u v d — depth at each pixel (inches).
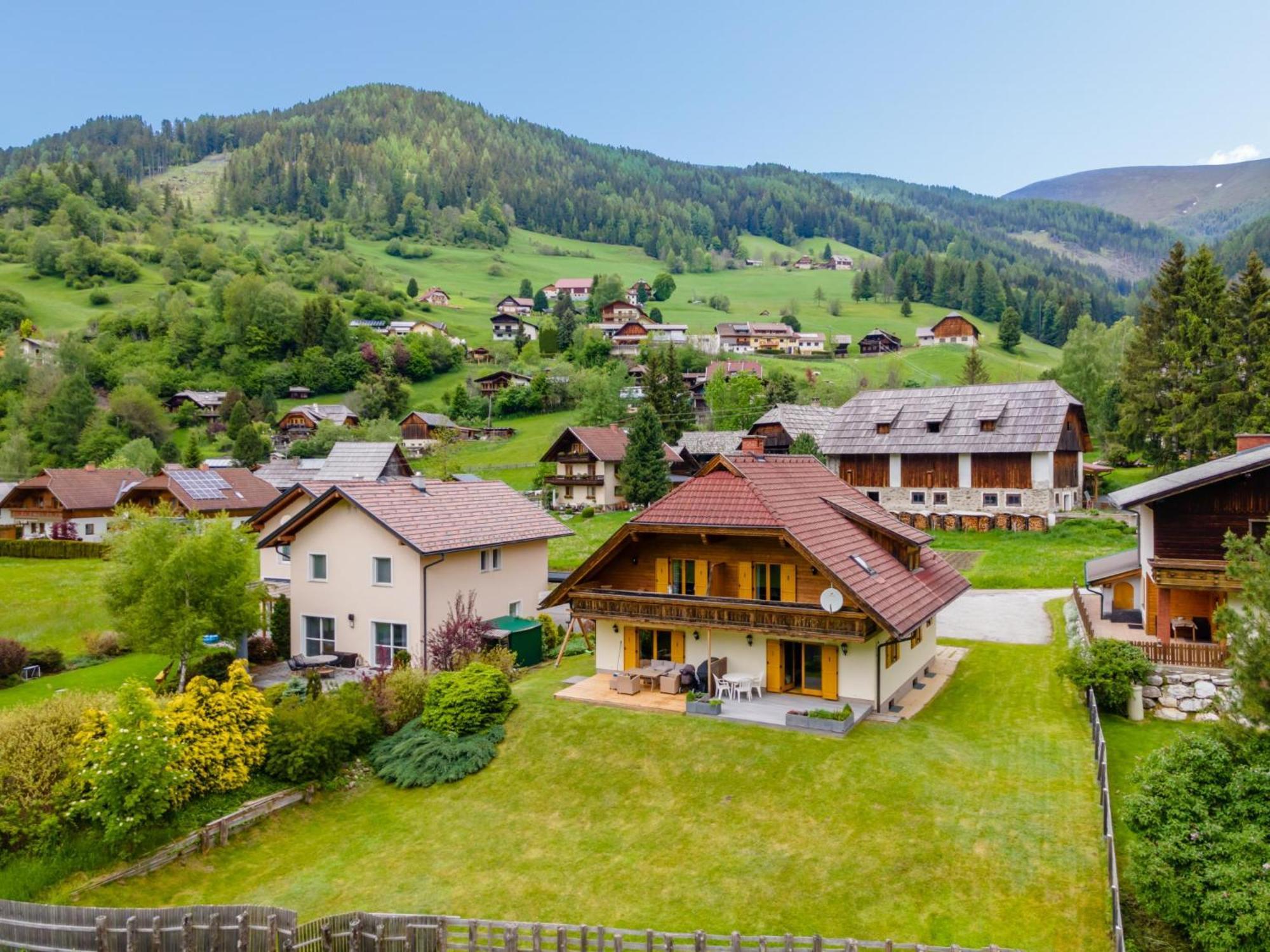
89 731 931.3
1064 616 1653.5
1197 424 2539.4
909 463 2760.8
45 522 3102.9
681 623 1200.2
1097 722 1015.6
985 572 2038.6
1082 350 3673.7
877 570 1187.3
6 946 759.7
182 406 5772.6
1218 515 1230.3
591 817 952.9
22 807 880.9
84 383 5196.9
